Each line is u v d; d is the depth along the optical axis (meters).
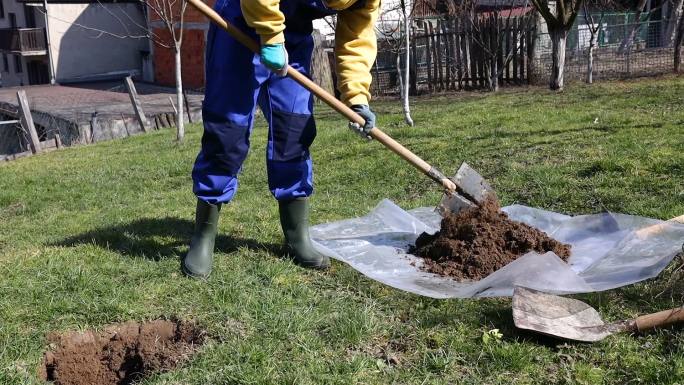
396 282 3.99
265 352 3.26
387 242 4.81
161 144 11.62
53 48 33.31
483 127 8.78
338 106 4.14
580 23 20.12
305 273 4.30
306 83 4.03
